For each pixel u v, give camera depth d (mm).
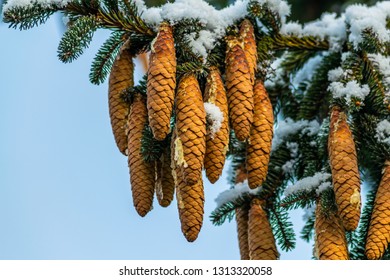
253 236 1529
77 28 1466
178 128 1408
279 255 1535
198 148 1398
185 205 1408
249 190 1574
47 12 1486
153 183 1471
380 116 1562
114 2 1496
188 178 1393
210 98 1444
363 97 1533
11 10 1463
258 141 1473
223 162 1423
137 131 1477
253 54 1494
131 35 1516
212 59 1481
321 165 1567
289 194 1503
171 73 1416
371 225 1459
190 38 1475
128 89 1499
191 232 1406
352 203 1437
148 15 1503
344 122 1491
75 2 1489
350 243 1535
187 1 1498
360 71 1563
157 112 1403
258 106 1486
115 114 1500
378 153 1534
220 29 1504
